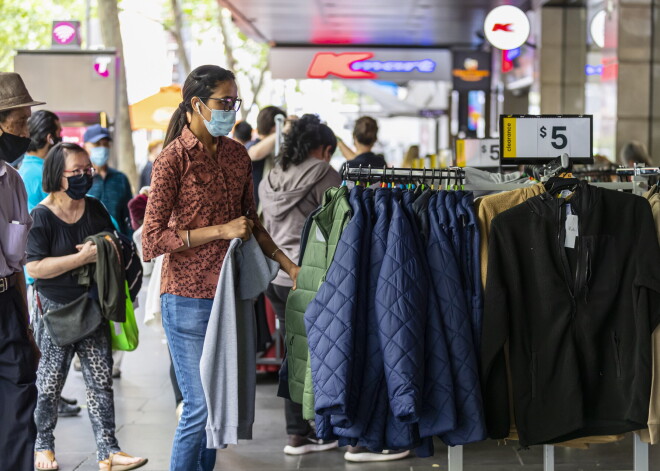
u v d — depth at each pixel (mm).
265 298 8141
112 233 5797
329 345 4332
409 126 39031
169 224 4500
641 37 13984
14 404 4625
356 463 5984
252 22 21172
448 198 4641
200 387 4539
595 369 4535
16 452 4613
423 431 4434
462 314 4488
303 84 35344
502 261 4551
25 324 4781
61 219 5766
